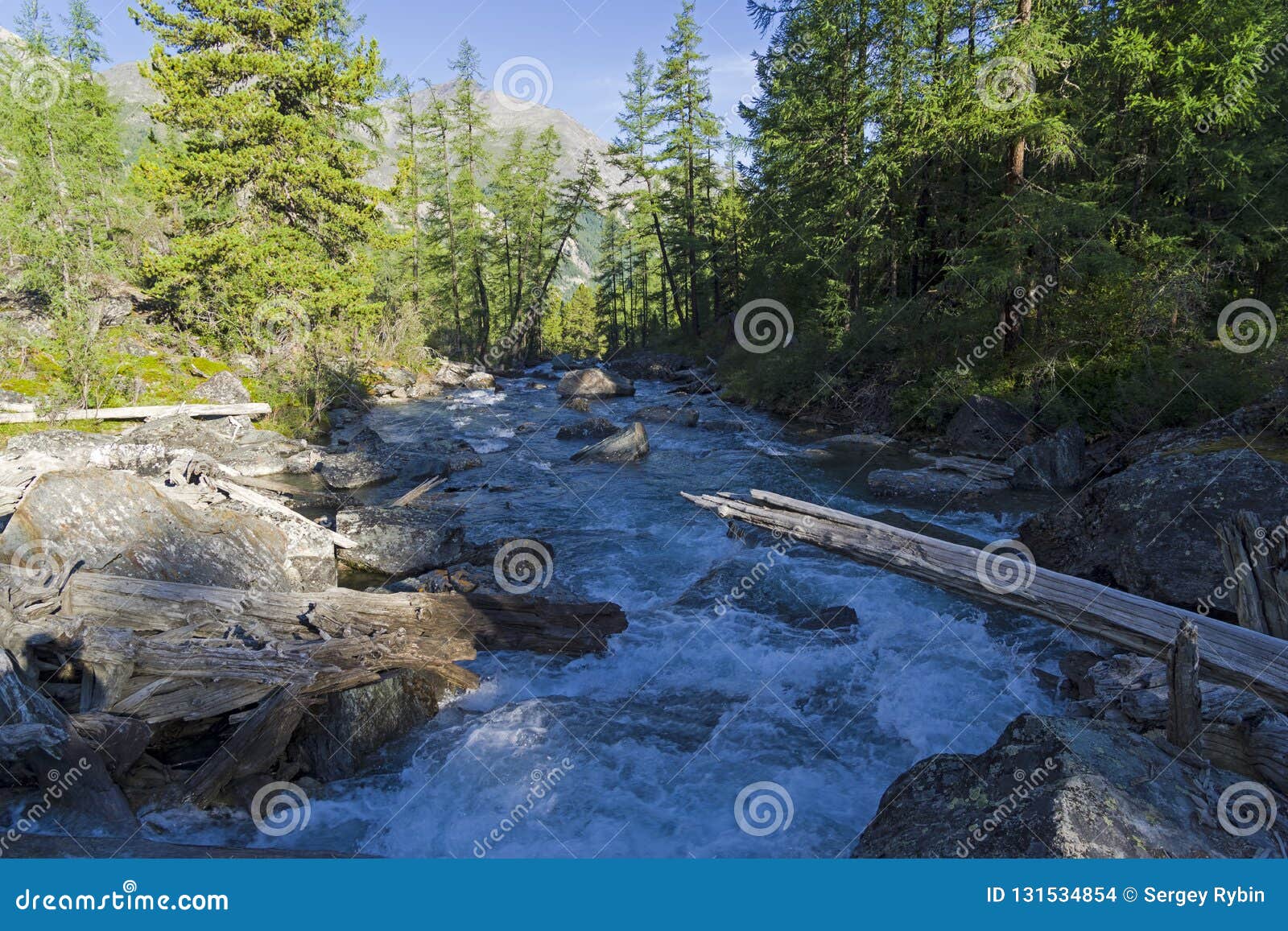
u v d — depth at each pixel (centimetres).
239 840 592
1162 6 2011
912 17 2355
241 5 2736
